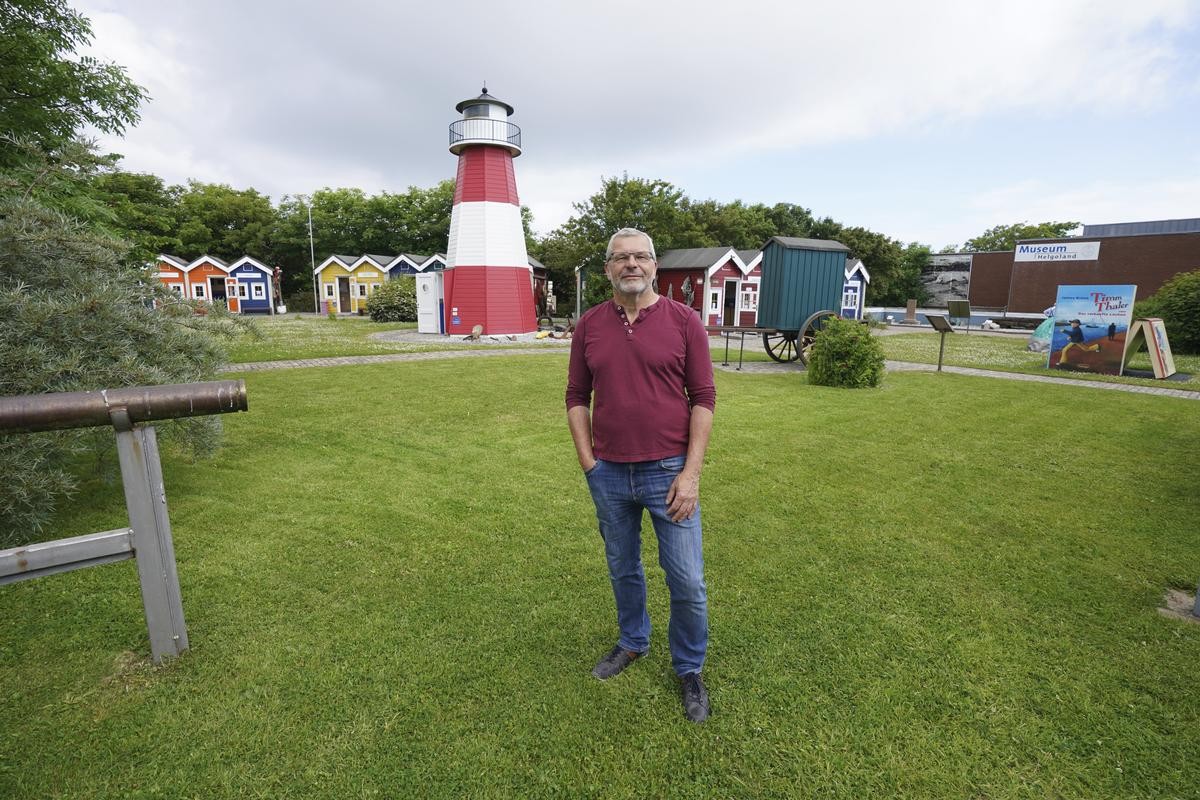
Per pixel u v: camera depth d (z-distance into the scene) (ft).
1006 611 9.26
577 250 92.63
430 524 12.49
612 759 6.40
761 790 6.04
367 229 149.79
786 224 143.13
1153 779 6.14
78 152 13.58
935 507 13.65
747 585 10.05
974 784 6.10
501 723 6.89
